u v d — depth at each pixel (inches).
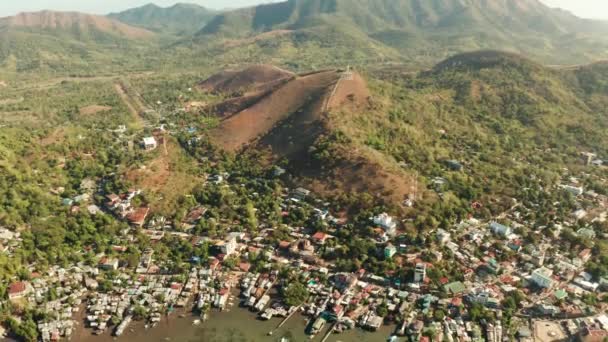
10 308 6879.9
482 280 7593.5
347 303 7106.3
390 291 7347.4
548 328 6579.7
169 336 6604.3
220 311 7096.5
